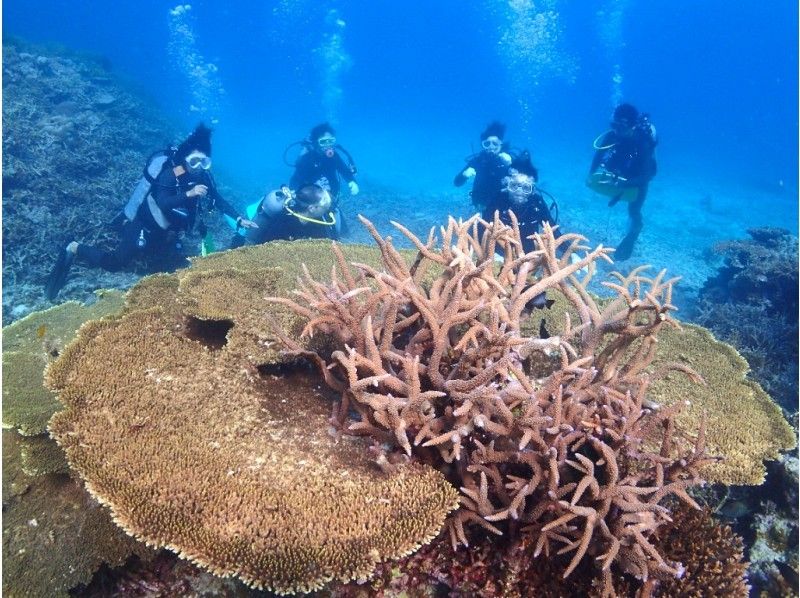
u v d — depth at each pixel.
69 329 4.16
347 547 2.10
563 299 4.35
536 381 2.92
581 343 3.12
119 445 2.37
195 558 2.04
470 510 2.54
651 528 2.37
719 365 3.83
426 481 2.41
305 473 2.37
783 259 8.39
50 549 2.76
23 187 9.61
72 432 2.43
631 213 11.40
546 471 2.40
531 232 6.77
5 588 2.61
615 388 2.84
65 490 3.02
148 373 2.83
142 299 3.73
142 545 2.76
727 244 9.92
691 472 2.59
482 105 104.62
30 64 14.44
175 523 2.11
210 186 7.23
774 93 108.19
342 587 2.56
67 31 79.81
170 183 6.89
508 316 2.87
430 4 84.75
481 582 2.62
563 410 2.54
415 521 2.24
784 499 3.54
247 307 3.46
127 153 12.84
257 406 2.78
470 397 2.37
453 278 2.80
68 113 13.26
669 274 12.33
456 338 2.90
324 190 7.38
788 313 7.81
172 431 2.48
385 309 2.68
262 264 4.43
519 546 2.58
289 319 3.41
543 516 2.52
